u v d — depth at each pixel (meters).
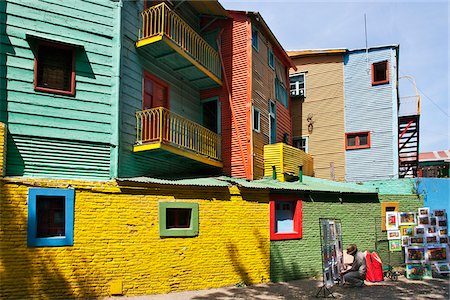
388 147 20.38
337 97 22.08
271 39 18.39
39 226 9.02
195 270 10.79
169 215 10.76
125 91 11.41
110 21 11.08
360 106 21.42
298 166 17.61
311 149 22.27
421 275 12.78
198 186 11.09
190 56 13.52
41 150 9.52
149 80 12.97
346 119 21.66
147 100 12.76
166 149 11.41
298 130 22.75
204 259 10.99
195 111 15.82
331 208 14.12
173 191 10.74
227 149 15.50
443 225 13.43
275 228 12.78
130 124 11.44
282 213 13.09
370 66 21.52
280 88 20.00
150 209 10.28
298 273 12.77
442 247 13.17
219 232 11.39
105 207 9.67
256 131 15.83
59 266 8.93
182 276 10.55
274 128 18.38
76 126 10.06
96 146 10.30
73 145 9.97
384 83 21.00
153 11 12.93
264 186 12.45
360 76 21.70
